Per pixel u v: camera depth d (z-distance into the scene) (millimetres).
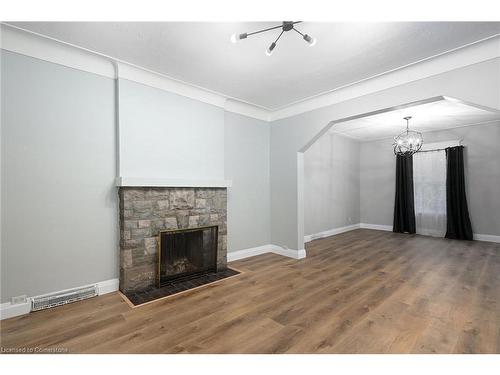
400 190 6609
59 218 2523
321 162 6090
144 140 3012
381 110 3189
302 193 4355
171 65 2846
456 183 5695
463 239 5586
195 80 3238
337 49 2500
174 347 1852
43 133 2439
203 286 3018
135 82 2945
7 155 2271
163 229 3080
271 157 4707
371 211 7355
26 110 2355
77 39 2365
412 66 2854
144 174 3006
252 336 1991
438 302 2549
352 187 7219
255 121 4500
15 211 2305
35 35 2312
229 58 2689
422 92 2797
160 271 3010
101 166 2777
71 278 2590
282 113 4484
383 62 2762
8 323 2160
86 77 2684
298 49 2502
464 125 5605
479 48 2420
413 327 2102
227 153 4055
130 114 2902
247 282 3137
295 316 2295
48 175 2465
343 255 4383
